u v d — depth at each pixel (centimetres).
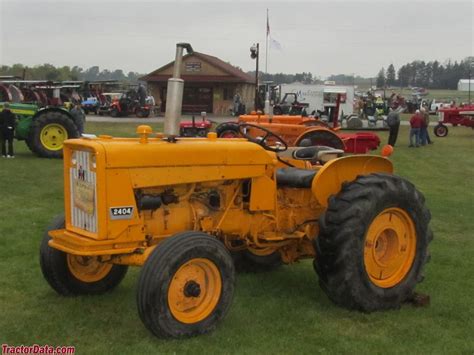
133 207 444
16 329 450
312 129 1510
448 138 2581
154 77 4700
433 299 545
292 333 455
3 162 1458
